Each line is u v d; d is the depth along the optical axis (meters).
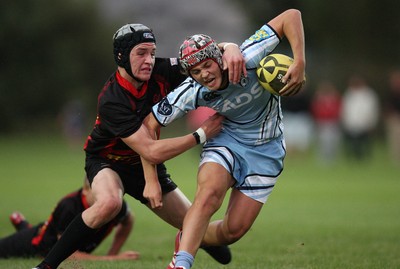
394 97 84.50
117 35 22.16
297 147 96.56
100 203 22.23
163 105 22.09
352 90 89.00
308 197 55.28
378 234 35.62
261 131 22.81
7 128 152.88
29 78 153.75
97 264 26.11
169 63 23.61
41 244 27.95
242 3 147.00
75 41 160.38
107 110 22.42
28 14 152.00
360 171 78.81
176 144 21.97
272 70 21.30
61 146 122.50
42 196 53.91
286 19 21.95
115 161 23.81
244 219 23.03
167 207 24.75
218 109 22.27
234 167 22.62
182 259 20.58
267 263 26.92
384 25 136.00
